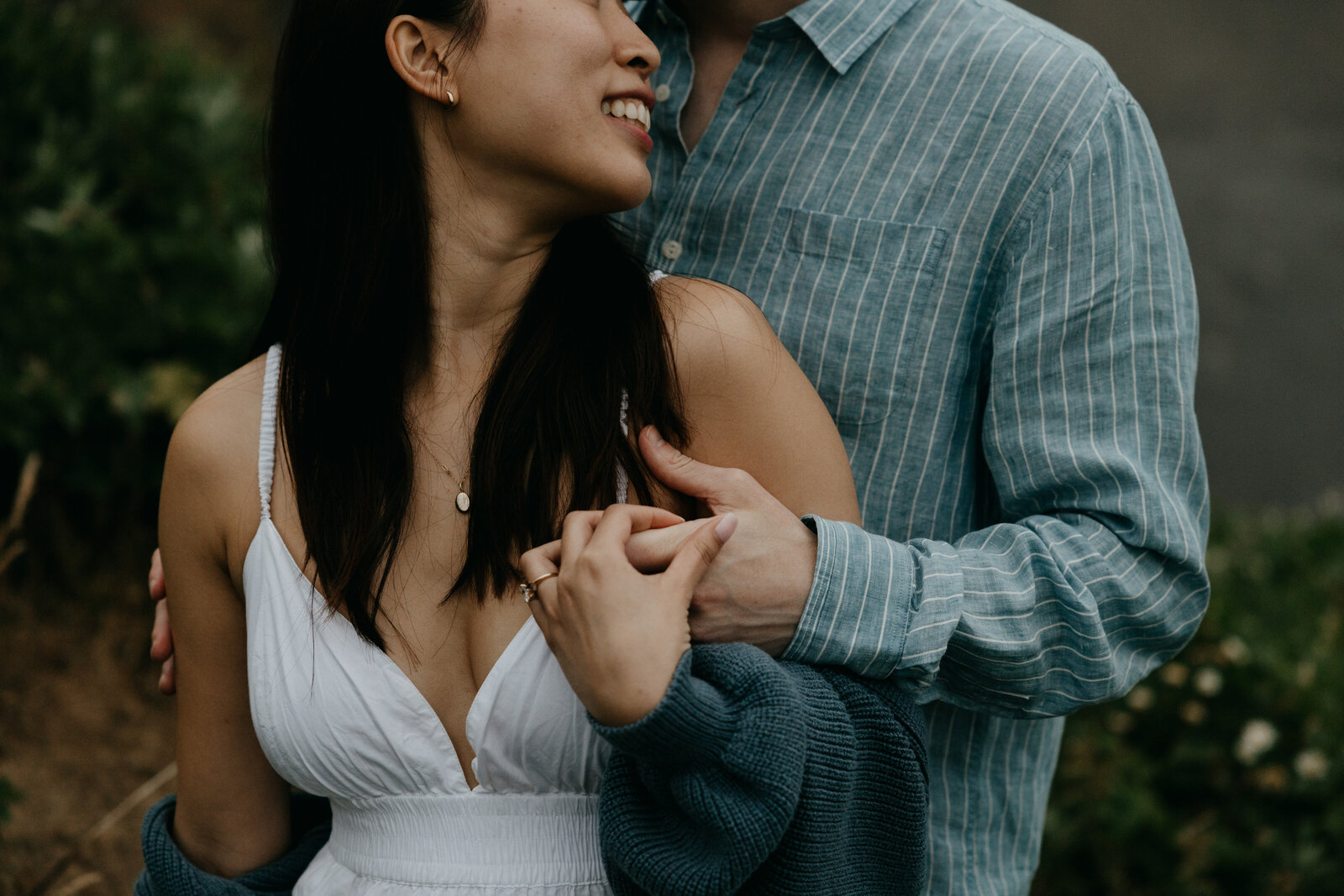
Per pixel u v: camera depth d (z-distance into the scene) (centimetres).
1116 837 293
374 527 142
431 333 146
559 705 138
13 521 241
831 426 150
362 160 143
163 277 352
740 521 135
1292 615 398
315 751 143
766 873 128
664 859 124
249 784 160
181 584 154
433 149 141
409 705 141
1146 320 151
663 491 144
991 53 162
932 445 165
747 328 145
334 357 145
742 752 119
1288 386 798
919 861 140
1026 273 157
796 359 168
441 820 144
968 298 162
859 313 164
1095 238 153
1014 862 176
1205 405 784
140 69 392
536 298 145
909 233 163
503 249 143
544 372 141
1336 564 444
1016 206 158
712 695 123
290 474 147
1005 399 158
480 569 140
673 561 129
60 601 345
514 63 133
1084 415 152
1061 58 159
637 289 145
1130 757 315
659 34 184
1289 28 1204
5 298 331
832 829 128
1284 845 299
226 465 149
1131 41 1173
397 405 146
